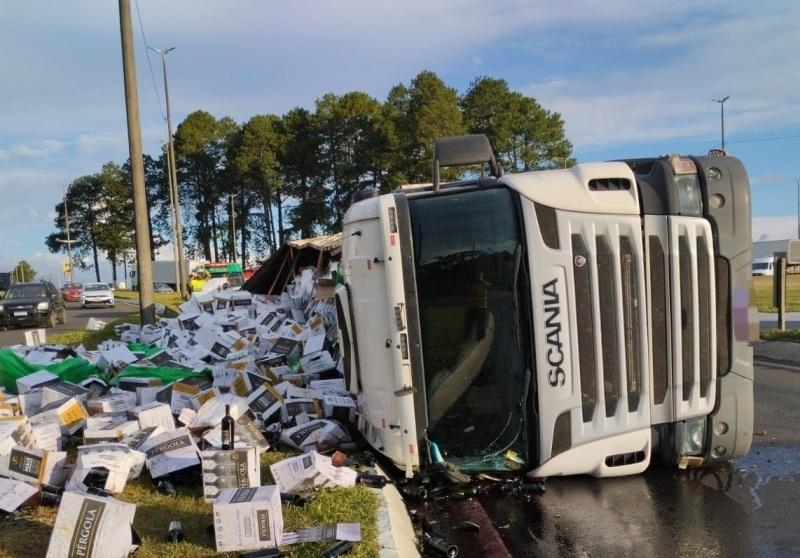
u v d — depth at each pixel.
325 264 12.45
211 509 4.48
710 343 5.34
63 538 3.66
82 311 36.41
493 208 5.16
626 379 5.19
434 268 5.12
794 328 13.86
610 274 5.11
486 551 4.36
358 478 5.09
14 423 5.16
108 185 92.25
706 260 5.29
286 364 8.84
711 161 5.35
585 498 5.20
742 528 4.61
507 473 5.48
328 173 66.62
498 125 56.28
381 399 5.19
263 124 69.12
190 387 6.92
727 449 5.46
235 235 77.56
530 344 5.07
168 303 28.25
